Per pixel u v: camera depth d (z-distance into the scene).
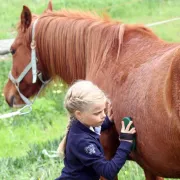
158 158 3.59
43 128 8.79
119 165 3.53
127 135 3.65
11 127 8.66
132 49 4.05
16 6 19.48
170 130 3.31
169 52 3.56
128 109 3.74
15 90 5.23
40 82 5.07
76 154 3.52
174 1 17.53
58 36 4.69
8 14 18.39
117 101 3.91
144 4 17.34
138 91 3.64
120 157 3.57
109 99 4.02
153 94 3.42
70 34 4.60
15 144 7.82
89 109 3.43
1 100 10.10
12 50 5.07
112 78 4.03
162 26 14.58
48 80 5.05
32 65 4.93
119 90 3.91
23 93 5.17
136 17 16.20
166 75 3.33
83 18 4.64
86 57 4.48
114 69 4.05
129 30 4.21
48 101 9.64
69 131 3.61
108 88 4.05
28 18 4.89
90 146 3.47
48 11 4.95
